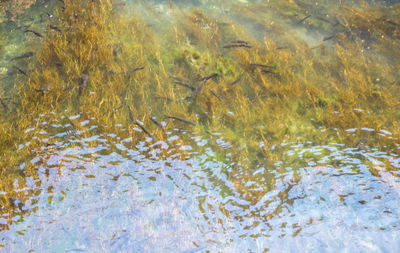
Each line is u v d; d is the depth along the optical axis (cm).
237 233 284
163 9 601
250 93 447
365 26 564
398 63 495
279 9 620
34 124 371
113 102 404
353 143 368
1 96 404
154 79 453
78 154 342
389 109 413
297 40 545
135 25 538
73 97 411
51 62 450
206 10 612
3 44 480
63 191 308
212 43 533
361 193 315
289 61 496
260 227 289
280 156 354
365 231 286
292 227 289
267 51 512
